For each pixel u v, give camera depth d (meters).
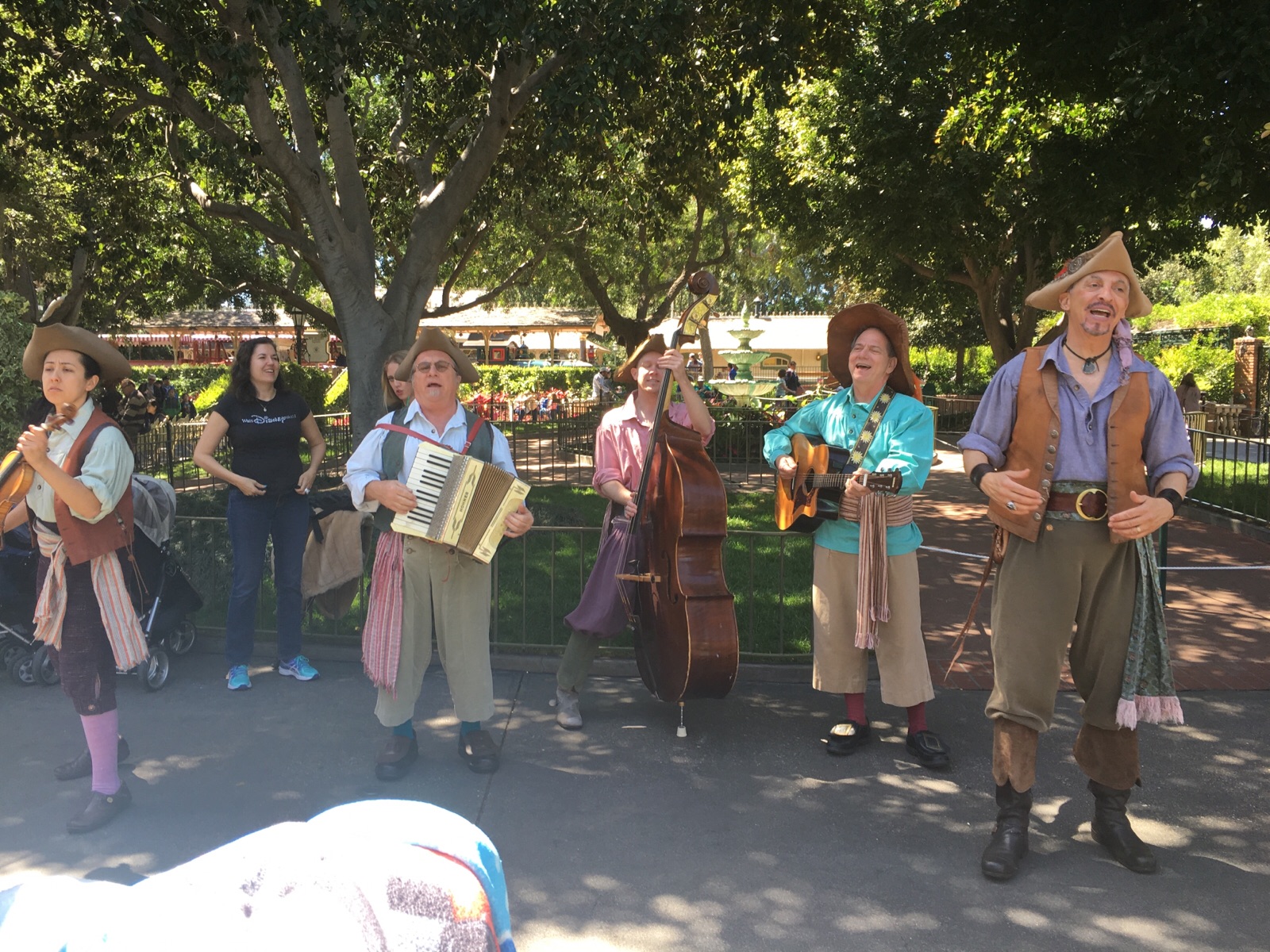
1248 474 11.58
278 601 5.24
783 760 4.24
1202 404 20.97
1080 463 3.30
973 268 21.34
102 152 13.25
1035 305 3.62
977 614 6.93
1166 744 4.36
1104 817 3.44
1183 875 3.29
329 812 1.14
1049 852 3.45
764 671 5.30
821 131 17.47
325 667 5.44
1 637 5.06
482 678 4.12
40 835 3.54
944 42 11.92
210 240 18.39
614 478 4.54
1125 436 3.26
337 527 5.50
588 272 21.91
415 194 15.34
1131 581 3.30
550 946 2.89
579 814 3.73
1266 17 7.94
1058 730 4.51
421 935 0.95
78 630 3.59
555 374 35.59
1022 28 9.92
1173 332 29.39
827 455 4.25
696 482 4.27
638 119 12.73
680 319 4.54
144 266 18.06
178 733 4.48
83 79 11.72
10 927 0.87
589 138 12.85
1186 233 19.02
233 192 12.17
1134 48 8.81
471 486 3.85
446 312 17.30
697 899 3.15
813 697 5.05
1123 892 3.19
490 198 14.34
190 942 0.83
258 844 0.94
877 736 4.52
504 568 7.58
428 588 4.07
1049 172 12.74
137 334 45.22
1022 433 3.36
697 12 10.27
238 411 5.07
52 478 3.38
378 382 10.33
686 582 4.24
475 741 4.16
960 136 14.40
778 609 6.70
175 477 13.05
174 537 6.55
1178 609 6.87
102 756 3.64
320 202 9.90
